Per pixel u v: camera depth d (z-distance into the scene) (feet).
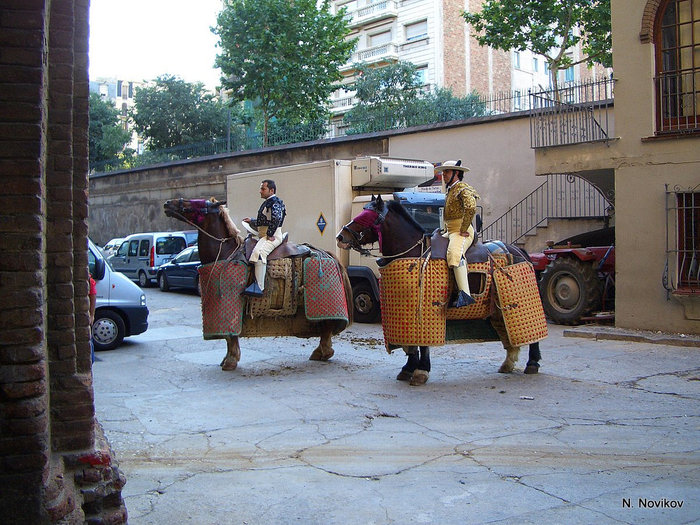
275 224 28.37
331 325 30.60
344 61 98.32
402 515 13.78
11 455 10.22
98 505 11.81
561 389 24.47
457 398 23.40
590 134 43.21
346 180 43.55
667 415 20.84
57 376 11.89
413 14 145.38
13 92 10.26
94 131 140.56
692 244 35.01
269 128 98.53
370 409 22.13
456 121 58.13
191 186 90.38
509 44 74.84
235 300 27.73
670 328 35.40
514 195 55.21
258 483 15.72
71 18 12.14
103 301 34.91
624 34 36.94
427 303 24.44
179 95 121.80
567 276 41.32
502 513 13.76
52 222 11.90
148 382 27.09
